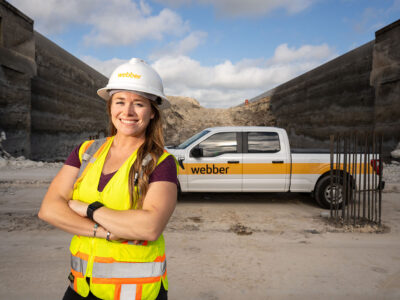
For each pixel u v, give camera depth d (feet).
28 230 14.28
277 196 23.34
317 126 82.33
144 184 3.64
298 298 8.79
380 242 13.51
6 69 44.04
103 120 99.76
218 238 13.80
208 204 20.43
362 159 19.45
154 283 3.67
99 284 3.56
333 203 19.38
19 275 9.84
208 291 9.11
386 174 33.60
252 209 19.30
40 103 58.75
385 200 22.50
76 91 77.41
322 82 79.46
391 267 10.93
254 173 19.74
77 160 4.17
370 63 59.88
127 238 3.49
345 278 10.05
